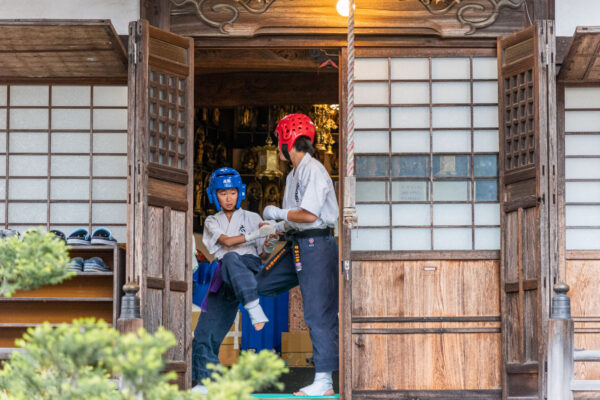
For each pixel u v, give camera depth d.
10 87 6.95
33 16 6.84
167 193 6.39
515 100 6.59
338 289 6.71
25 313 6.61
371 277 6.59
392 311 6.57
